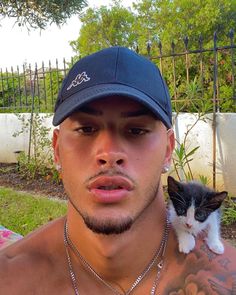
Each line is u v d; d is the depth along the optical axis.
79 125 0.31
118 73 0.33
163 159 0.34
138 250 0.36
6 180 2.16
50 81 2.29
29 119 2.35
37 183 2.05
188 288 0.37
